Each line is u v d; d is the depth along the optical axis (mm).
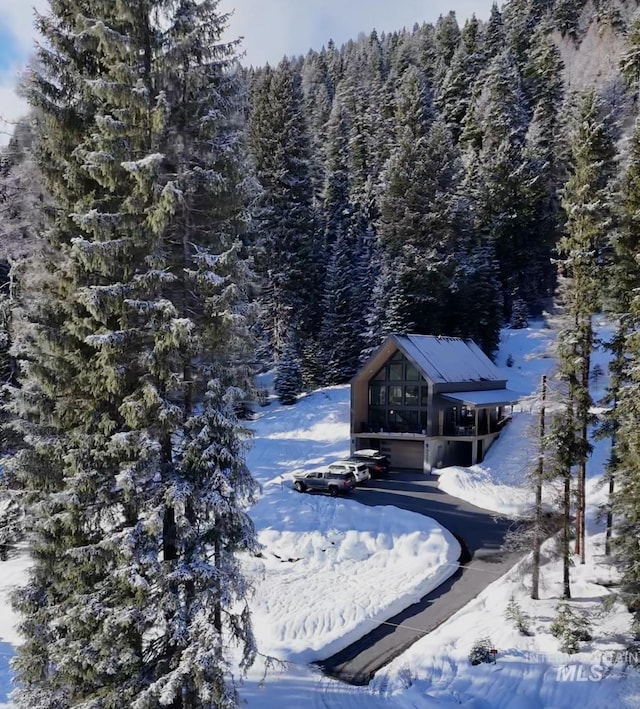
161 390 12305
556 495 20953
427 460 35781
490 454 36156
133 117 11883
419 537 24469
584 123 21906
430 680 15844
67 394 13648
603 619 17828
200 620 11289
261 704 14438
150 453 11695
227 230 13422
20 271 17281
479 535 25891
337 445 39094
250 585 12594
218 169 12672
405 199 49250
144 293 12203
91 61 13117
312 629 18688
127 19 11953
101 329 12328
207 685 10688
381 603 20141
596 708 13602
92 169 12016
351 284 50688
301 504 28172
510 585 20984
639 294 18344
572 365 19312
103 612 11789
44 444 13477
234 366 13211
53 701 12391
